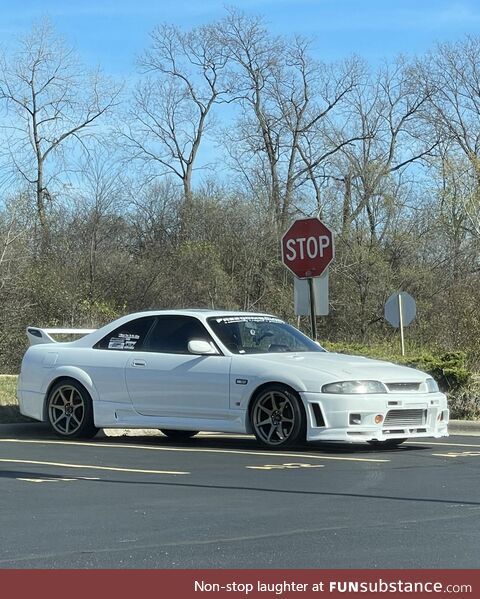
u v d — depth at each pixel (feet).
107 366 40.06
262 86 149.28
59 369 41.11
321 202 126.93
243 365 37.06
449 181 117.50
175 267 111.75
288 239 48.75
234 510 24.76
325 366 36.29
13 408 45.80
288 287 110.42
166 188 147.84
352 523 23.13
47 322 92.73
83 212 118.52
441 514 24.30
